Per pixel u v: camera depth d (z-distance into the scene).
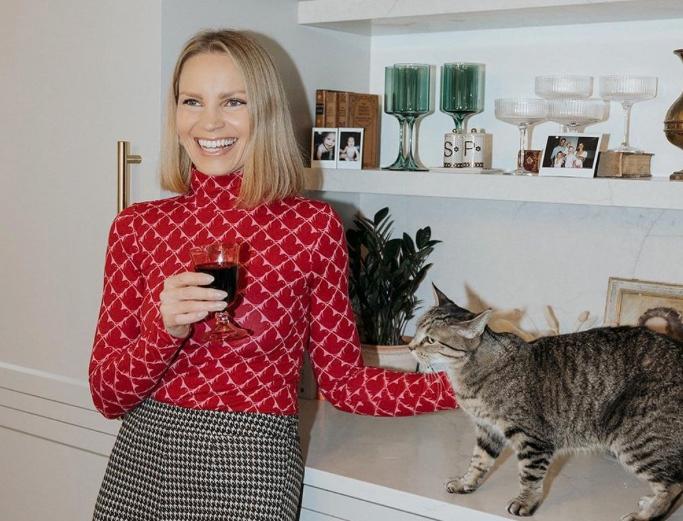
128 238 1.62
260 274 1.54
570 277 2.18
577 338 1.64
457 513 1.57
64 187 2.05
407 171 2.07
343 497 1.69
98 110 1.98
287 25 2.17
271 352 1.55
